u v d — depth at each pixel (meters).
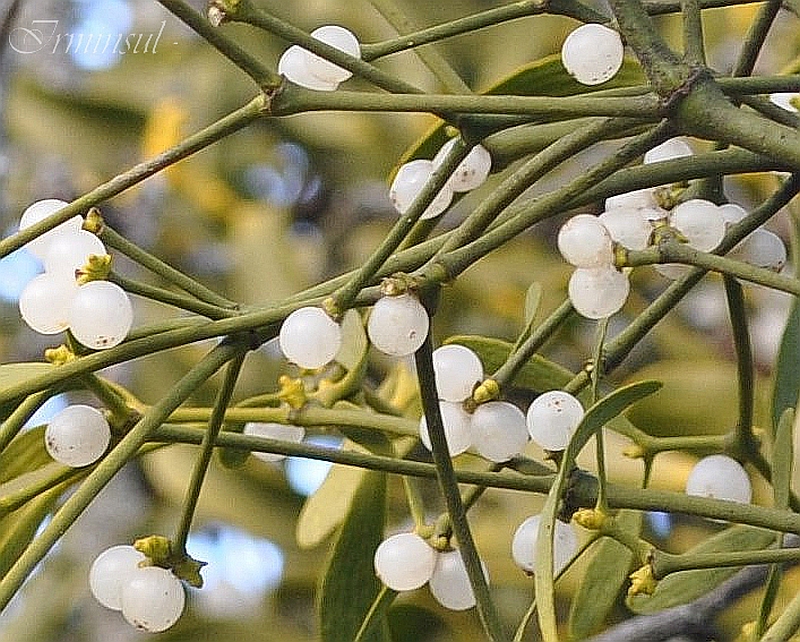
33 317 0.61
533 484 0.62
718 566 0.60
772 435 0.67
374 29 1.17
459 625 0.90
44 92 1.25
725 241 0.62
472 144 0.60
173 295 0.61
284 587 1.04
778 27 1.10
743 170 0.60
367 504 0.66
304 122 1.28
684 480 0.77
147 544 0.62
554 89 0.66
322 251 1.34
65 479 0.63
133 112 1.25
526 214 0.60
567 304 0.63
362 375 0.68
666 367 0.84
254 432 0.67
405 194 0.63
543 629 0.56
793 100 0.65
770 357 1.10
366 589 0.66
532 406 0.62
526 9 0.62
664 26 1.04
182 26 1.26
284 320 0.60
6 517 0.65
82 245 0.60
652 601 0.66
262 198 1.36
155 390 1.13
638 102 0.59
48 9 1.15
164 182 1.31
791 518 0.60
